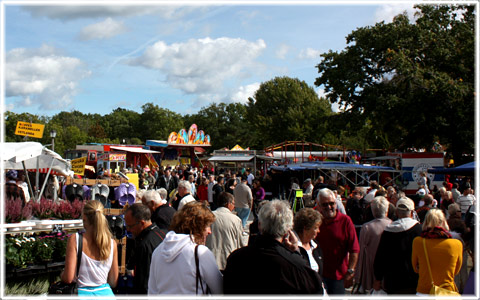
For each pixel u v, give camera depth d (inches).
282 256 130.0
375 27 1355.8
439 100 1227.2
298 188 729.0
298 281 128.9
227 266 136.3
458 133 1222.3
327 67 1481.3
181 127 4052.7
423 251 187.2
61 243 299.7
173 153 2046.0
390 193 457.7
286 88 2851.9
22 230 291.1
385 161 1497.3
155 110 4133.9
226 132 3907.5
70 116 4045.3
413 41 1310.3
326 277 215.6
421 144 1406.3
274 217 132.8
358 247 216.7
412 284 200.5
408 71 1203.9
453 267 184.5
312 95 2864.2
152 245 178.7
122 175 623.2
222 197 246.5
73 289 161.3
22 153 416.8
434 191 765.3
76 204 342.6
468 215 313.6
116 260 171.5
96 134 3860.7
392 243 203.8
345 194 804.6
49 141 2684.5
